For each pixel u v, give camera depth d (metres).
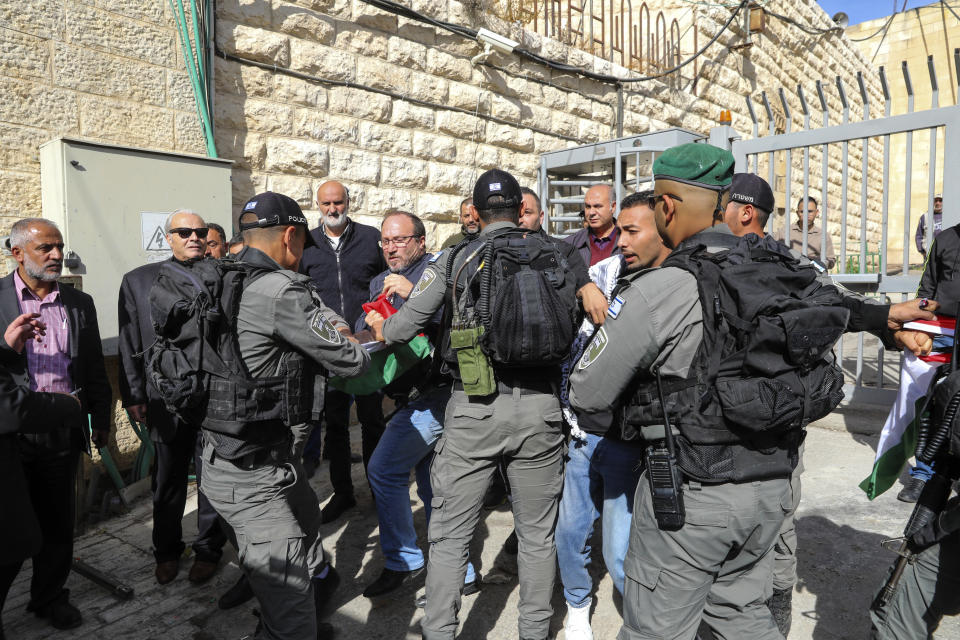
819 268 2.11
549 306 2.01
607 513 2.35
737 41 9.67
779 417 1.44
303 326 2.00
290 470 2.14
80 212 3.59
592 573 3.08
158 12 4.18
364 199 5.40
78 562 3.11
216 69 4.54
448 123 5.97
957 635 2.46
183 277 2.03
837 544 3.21
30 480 2.66
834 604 2.71
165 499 3.06
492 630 2.64
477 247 2.18
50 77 3.74
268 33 4.75
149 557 3.34
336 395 3.69
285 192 4.91
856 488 3.90
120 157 3.74
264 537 2.02
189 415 2.04
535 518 2.24
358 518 3.76
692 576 1.56
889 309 1.90
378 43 5.39
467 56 6.09
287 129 4.91
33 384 2.87
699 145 1.70
